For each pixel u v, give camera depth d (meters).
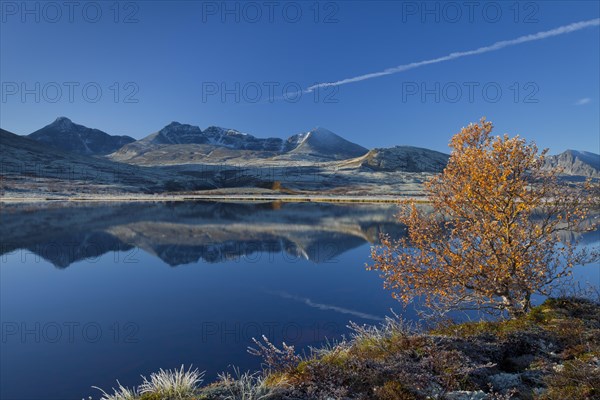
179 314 14.82
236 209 78.00
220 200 115.75
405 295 11.94
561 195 10.78
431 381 5.71
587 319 8.71
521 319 8.90
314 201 112.62
